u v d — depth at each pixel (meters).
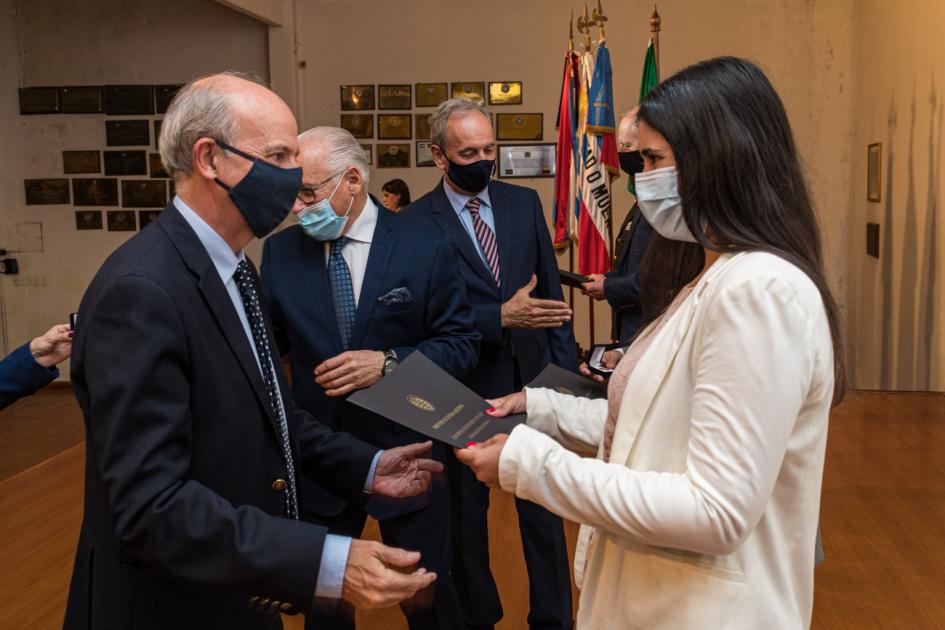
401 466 2.00
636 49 8.37
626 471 1.30
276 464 1.63
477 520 3.02
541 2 8.44
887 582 3.21
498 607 3.06
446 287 2.58
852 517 3.77
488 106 8.57
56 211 8.84
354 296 2.52
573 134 5.41
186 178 1.56
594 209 5.06
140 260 1.45
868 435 4.82
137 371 1.37
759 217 1.30
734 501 1.19
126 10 8.59
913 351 6.32
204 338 1.49
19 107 8.74
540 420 1.77
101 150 8.75
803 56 8.27
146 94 8.67
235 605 1.56
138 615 1.49
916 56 6.20
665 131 1.34
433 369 1.87
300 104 8.71
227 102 1.53
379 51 8.62
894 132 6.79
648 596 1.35
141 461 1.36
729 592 1.30
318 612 2.41
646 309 1.69
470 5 8.50
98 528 1.51
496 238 3.25
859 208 7.94
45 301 8.95
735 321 1.22
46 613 3.21
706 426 1.23
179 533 1.37
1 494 4.46
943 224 5.65
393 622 3.21
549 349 3.37
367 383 2.36
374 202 2.60
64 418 7.42
